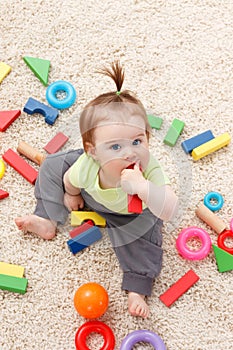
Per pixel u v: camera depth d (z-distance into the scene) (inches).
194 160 52.1
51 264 48.1
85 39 57.4
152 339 44.6
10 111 53.1
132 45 57.2
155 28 58.0
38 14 58.3
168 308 46.6
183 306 46.7
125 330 45.9
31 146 52.2
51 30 57.7
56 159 48.6
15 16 58.1
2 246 48.6
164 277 47.8
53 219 48.3
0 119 52.7
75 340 44.8
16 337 45.5
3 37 57.3
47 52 56.8
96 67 56.2
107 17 58.4
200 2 58.9
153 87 55.2
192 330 45.9
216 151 52.6
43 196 48.2
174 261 48.4
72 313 46.4
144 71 56.0
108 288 47.4
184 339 45.6
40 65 55.3
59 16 58.3
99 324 45.1
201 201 50.7
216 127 53.7
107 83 55.4
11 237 48.9
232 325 46.1
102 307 44.2
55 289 47.2
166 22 58.3
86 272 47.9
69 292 47.1
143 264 46.3
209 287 47.3
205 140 52.1
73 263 48.1
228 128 53.6
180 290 46.8
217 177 51.6
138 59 56.6
